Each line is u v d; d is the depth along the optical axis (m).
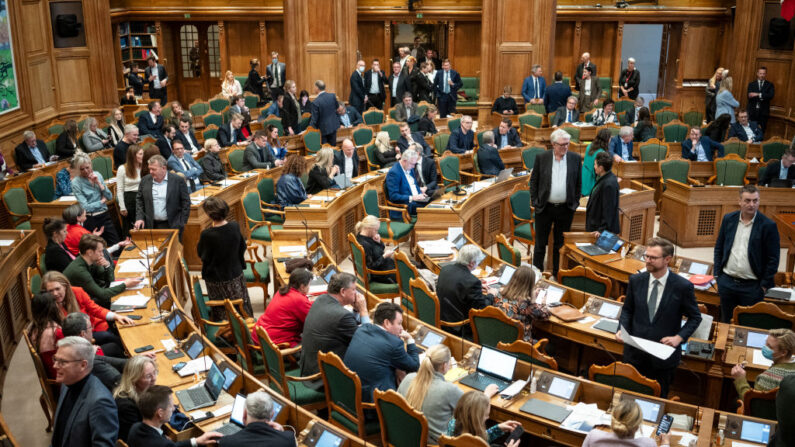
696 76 20.80
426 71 17.50
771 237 6.96
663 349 5.66
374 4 20.16
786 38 16.83
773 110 17.31
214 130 14.50
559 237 9.41
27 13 15.00
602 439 4.28
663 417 5.00
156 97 19.06
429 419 4.86
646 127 14.30
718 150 13.16
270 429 4.29
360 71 16.70
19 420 6.58
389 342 5.38
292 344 6.39
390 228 10.09
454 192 10.45
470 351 5.86
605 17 20.17
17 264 8.00
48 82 15.91
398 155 12.72
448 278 6.79
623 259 8.50
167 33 21.30
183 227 9.00
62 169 10.52
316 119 14.43
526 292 6.58
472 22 20.44
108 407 4.24
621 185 12.30
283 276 7.61
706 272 8.20
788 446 4.31
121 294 7.02
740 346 6.44
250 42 21.20
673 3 20.34
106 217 9.62
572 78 20.98
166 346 6.02
